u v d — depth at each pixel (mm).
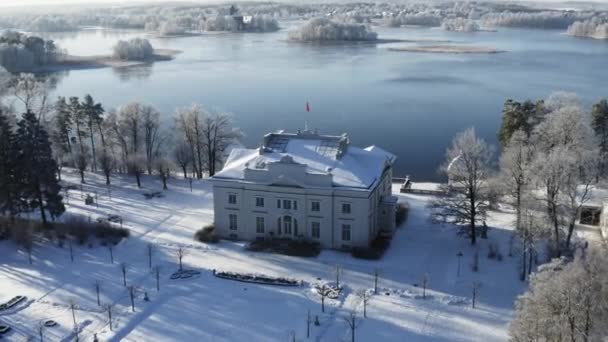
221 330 92312
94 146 193750
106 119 180125
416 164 194375
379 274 109875
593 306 73062
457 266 112812
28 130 130500
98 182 165250
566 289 72688
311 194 119312
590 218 131250
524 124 161875
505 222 134125
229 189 123688
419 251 119562
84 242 124562
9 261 118000
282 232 123500
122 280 108938
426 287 104938
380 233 126812
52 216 134500
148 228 132000
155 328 93062
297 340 89375
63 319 95750
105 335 90875
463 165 125812
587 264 78750
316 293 103188
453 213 125375
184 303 100562
